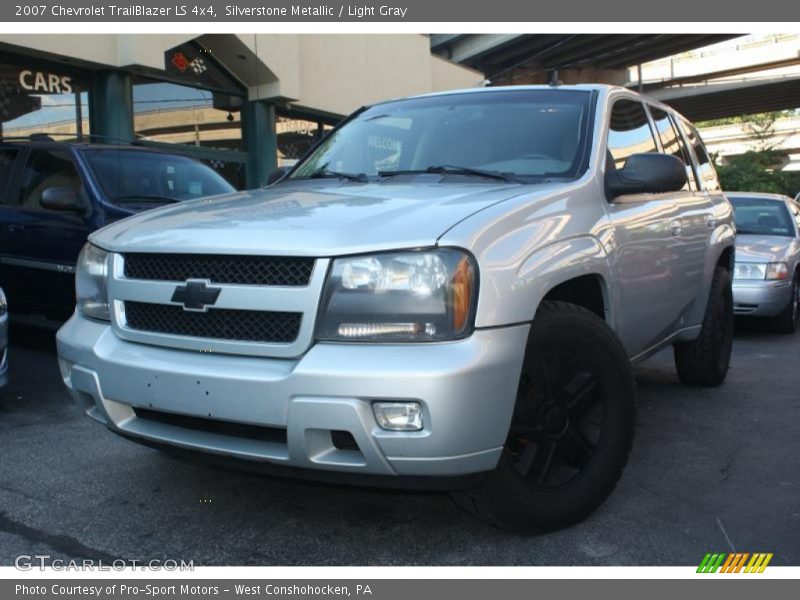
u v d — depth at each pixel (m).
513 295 2.67
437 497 3.45
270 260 2.70
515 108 4.04
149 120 12.48
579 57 30.98
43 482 3.64
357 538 3.06
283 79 14.16
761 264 8.11
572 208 3.25
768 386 5.70
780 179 42.38
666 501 3.43
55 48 10.55
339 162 4.18
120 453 4.05
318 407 2.51
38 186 6.51
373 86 17.19
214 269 2.79
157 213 3.44
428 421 2.47
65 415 4.75
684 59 40.94
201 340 2.78
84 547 3.00
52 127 11.21
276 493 3.51
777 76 39.84
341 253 2.60
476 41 27.92
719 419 4.77
